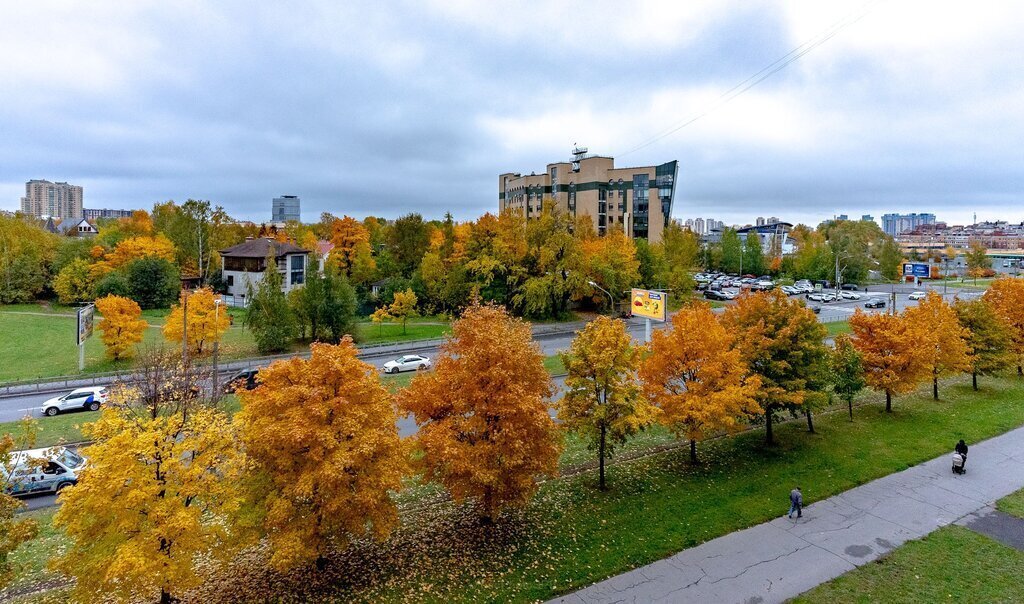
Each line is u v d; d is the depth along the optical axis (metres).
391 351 49.84
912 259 149.88
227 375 36.06
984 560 17.56
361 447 14.73
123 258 76.31
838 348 31.69
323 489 14.69
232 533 15.00
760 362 26.98
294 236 120.81
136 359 36.75
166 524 13.22
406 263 89.38
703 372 23.33
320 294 51.91
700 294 92.06
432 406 18.78
